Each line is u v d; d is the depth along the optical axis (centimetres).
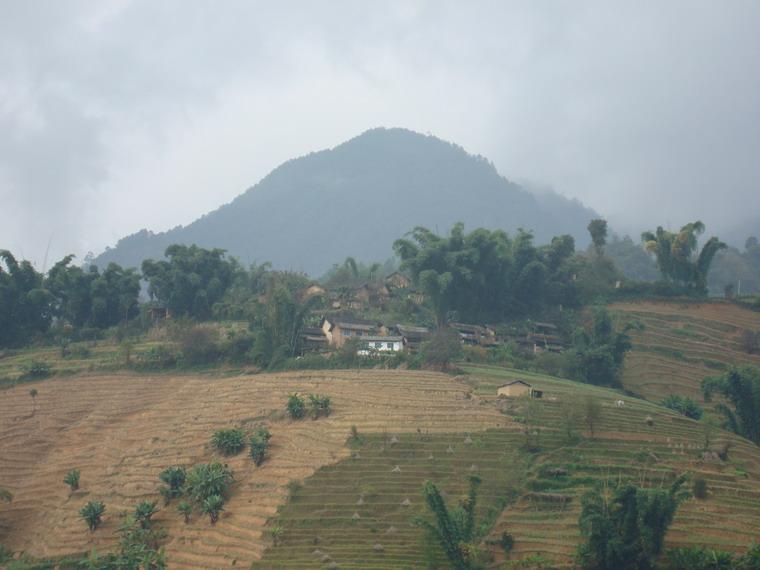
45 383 11375
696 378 11638
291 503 7169
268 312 11938
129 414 10362
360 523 6738
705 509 6341
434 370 10506
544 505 6688
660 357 12262
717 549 5572
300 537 6662
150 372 11575
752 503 6412
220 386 10531
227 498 7675
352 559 6200
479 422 8375
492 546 6128
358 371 10538
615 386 11162
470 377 10050
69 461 9362
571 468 7200
